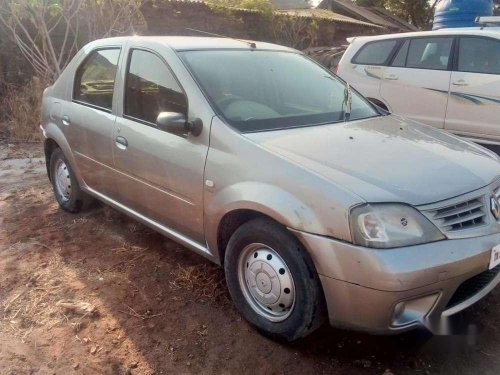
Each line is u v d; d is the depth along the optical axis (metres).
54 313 3.40
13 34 9.28
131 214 4.11
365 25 20.59
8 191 5.83
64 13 9.21
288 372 2.83
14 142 8.27
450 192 2.75
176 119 3.29
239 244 3.06
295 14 16.77
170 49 3.72
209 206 3.21
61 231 4.66
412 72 7.17
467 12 10.11
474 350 2.98
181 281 3.73
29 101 9.00
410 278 2.48
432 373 2.81
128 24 9.98
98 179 4.37
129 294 3.60
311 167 2.81
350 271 2.55
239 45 4.12
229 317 3.31
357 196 2.59
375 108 4.24
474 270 2.65
